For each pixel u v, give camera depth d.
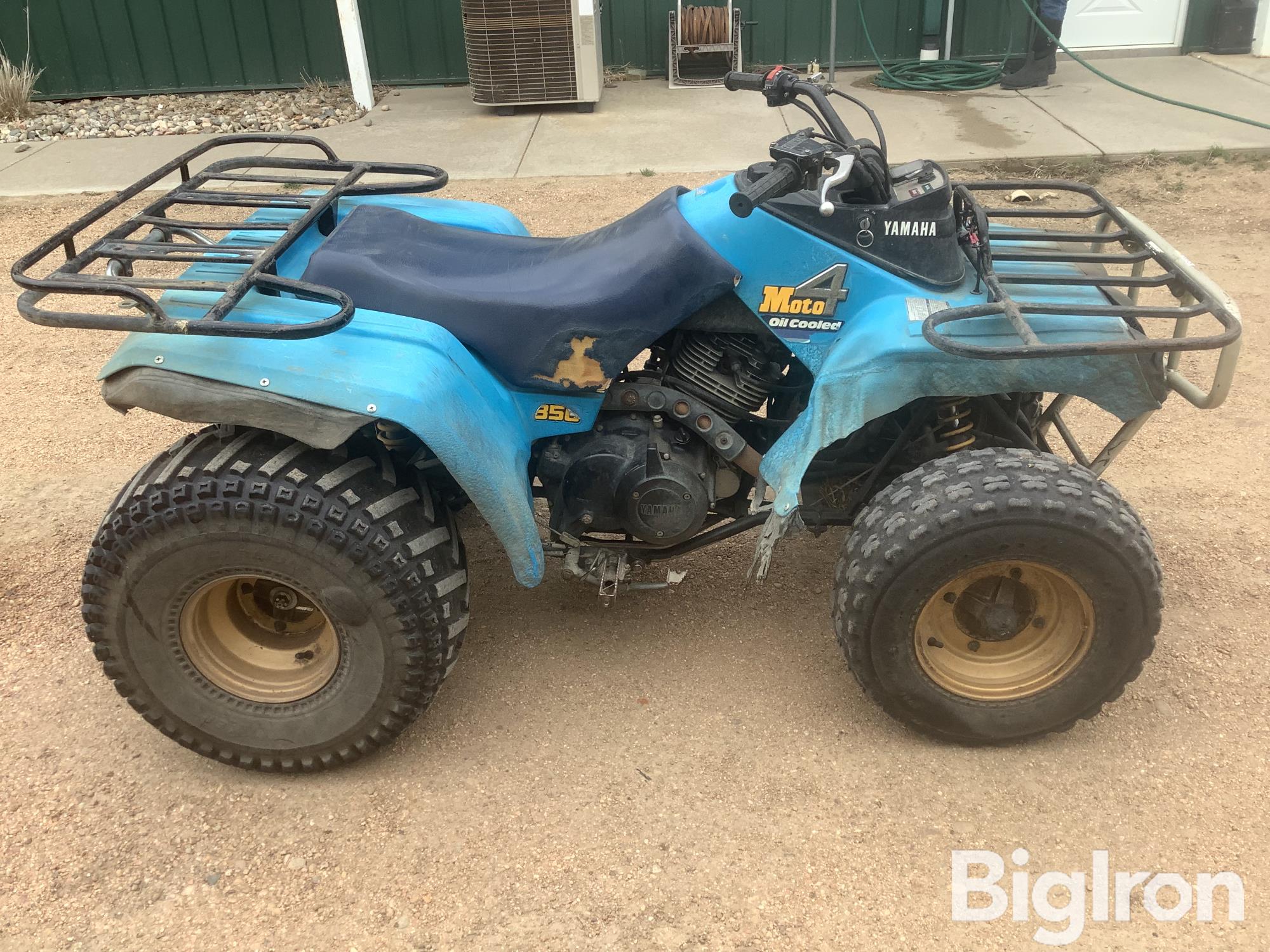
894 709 2.59
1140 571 2.37
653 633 3.12
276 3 9.55
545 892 2.30
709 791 2.55
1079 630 2.50
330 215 3.00
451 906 2.27
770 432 2.86
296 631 2.62
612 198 6.73
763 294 2.49
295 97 9.68
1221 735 2.66
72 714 2.85
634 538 2.91
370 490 2.37
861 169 2.39
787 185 2.26
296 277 2.73
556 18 8.32
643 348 2.54
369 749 2.58
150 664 2.49
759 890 2.29
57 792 2.59
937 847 2.38
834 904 2.25
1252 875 2.28
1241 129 7.49
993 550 2.35
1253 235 5.87
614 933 2.20
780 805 2.50
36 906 2.29
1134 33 9.68
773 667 2.96
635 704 2.84
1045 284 2.59
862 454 2.85
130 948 2.20
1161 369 2.45
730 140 7.82
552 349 2.52
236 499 2.29
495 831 2.46
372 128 8.62
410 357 2.33
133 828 2.49
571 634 3.12
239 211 6.78
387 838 2.45
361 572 2.33
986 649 2.58
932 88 8.97
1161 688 2.82
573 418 2.65
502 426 2.49
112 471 4.02
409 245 2.73
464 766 2.65
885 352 2.36
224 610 2.57
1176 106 8.10
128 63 9.77
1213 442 3.99
